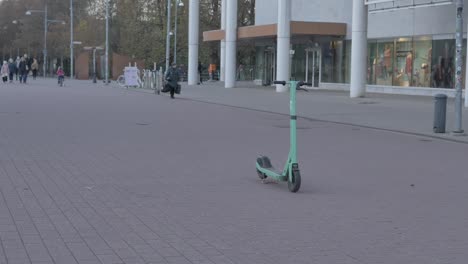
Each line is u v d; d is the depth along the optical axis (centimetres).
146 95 3419
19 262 563
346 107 2588
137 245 624
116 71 6219
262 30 4034
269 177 991
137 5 6312
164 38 6194
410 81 3525
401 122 1995
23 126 1700
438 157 1305
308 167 1140
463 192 937
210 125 1856
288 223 726
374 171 1110
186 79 6122
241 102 2873
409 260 593
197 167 1109
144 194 869
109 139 1466
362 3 3175
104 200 825
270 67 4794
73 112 2175
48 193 859
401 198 884
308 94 3556
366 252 616
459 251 625
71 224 699
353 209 807
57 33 7625
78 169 1056
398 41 3612
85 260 572
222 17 5022
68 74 7962
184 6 6238
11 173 1005
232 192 902
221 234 672
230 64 4419
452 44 3209
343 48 4053
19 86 4269
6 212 746
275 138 1571
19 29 8906
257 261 580
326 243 646
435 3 3033
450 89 3219
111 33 6775
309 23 3825
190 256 591
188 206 804
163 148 1339
